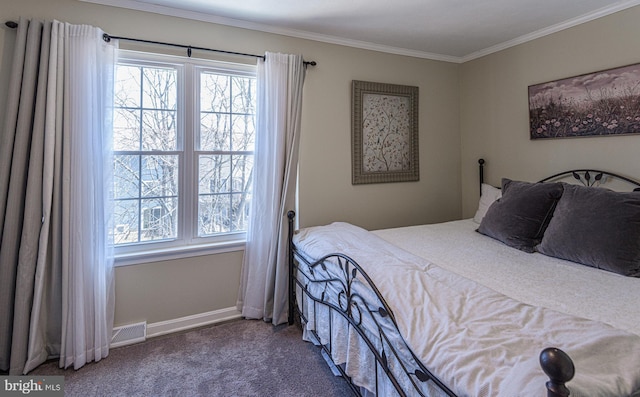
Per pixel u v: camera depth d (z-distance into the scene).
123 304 2.15
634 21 2.06
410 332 1.04
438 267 1.53
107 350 1.98
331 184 2.75
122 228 2.19
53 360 1.90
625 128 2.12
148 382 1.75
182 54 2.23
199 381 1.76
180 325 2.31
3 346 1.75
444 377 0.87
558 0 2.11
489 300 1.16
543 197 2.04
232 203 2.51
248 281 2.45
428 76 3.18
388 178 2.98
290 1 2.10
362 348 1.45
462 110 3.33
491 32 2.62
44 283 1.85
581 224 1.74
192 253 2.33
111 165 2.02
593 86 2.27
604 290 1.39
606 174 2.21
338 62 2.74
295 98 2.45
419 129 3.16
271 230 2.41
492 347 0.87
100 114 1.94
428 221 3.24
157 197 2.28
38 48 1.79
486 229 2.30
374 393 1.37
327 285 1.77
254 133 2.54
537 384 0.69
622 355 0.82
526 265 1.73
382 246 1.91
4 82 1.80
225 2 2.10
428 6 2.19
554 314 1.04
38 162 1.78
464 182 3.34
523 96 2.75
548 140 2.58
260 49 2.45
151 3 2.11
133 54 2.13
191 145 2.33
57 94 1.82
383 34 2.65
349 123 2.81
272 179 2.42
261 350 2.05
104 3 2.02
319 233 2.24
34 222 1.77
